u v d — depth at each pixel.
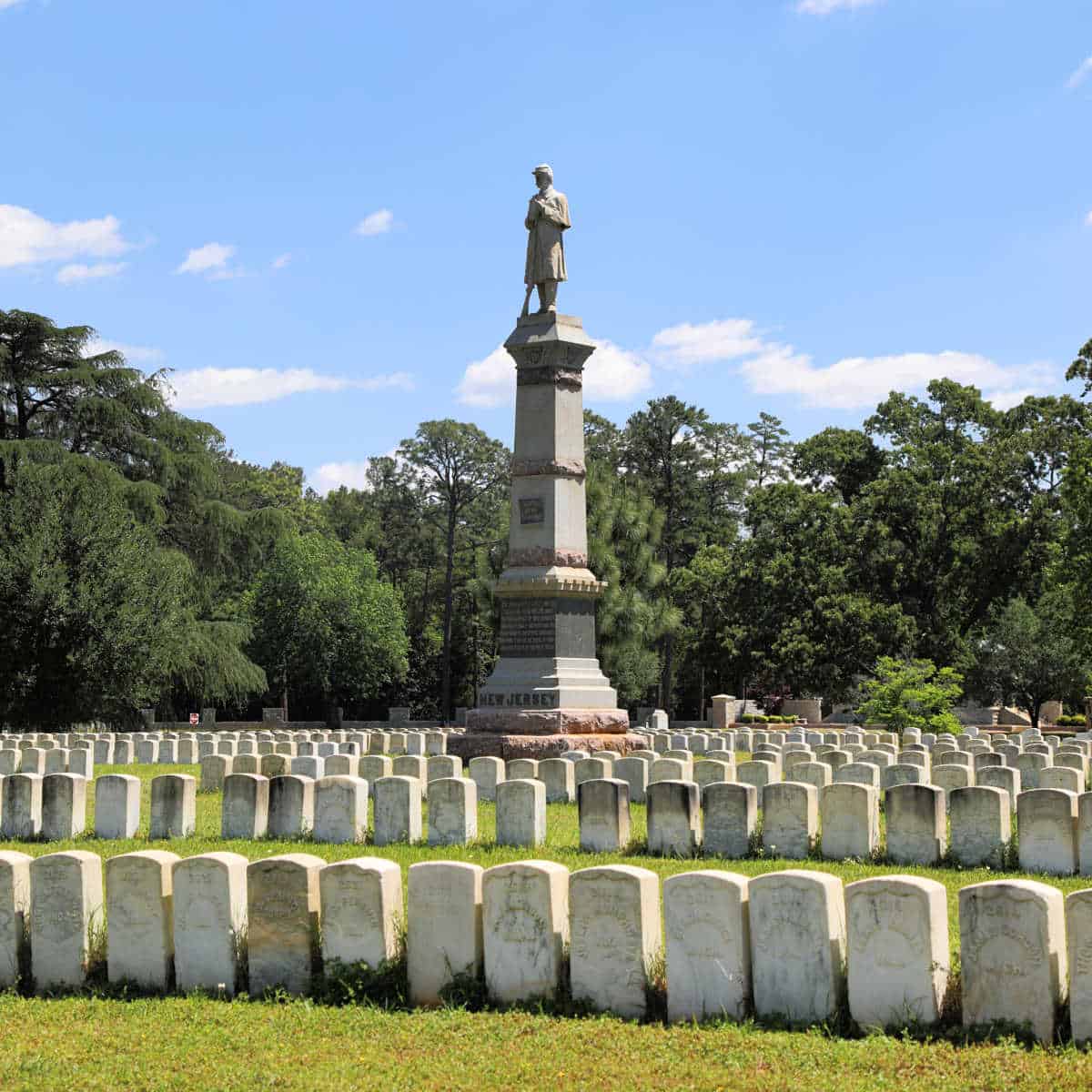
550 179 35.19
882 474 70.50
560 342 33.97
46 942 13.07
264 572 75.00
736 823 19.42
